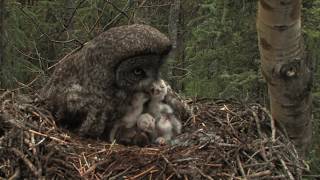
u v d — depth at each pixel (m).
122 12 18.06
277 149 9.89
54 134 9.82
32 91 12.83
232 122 11.02
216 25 14.39
